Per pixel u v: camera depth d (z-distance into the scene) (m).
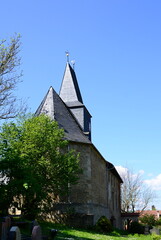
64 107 29.70
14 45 16.83
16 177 16.30
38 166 19.17
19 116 20.25
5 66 16.45
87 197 24.95
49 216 22.88
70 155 22.16
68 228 20.70
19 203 18.25
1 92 16.66
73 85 32.78
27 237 11.91
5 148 17.28
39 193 17.23
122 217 42.44
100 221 23.75
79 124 30.34
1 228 10.40
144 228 34.03
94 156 28.38
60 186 20.97
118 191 44.06
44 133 20.06
